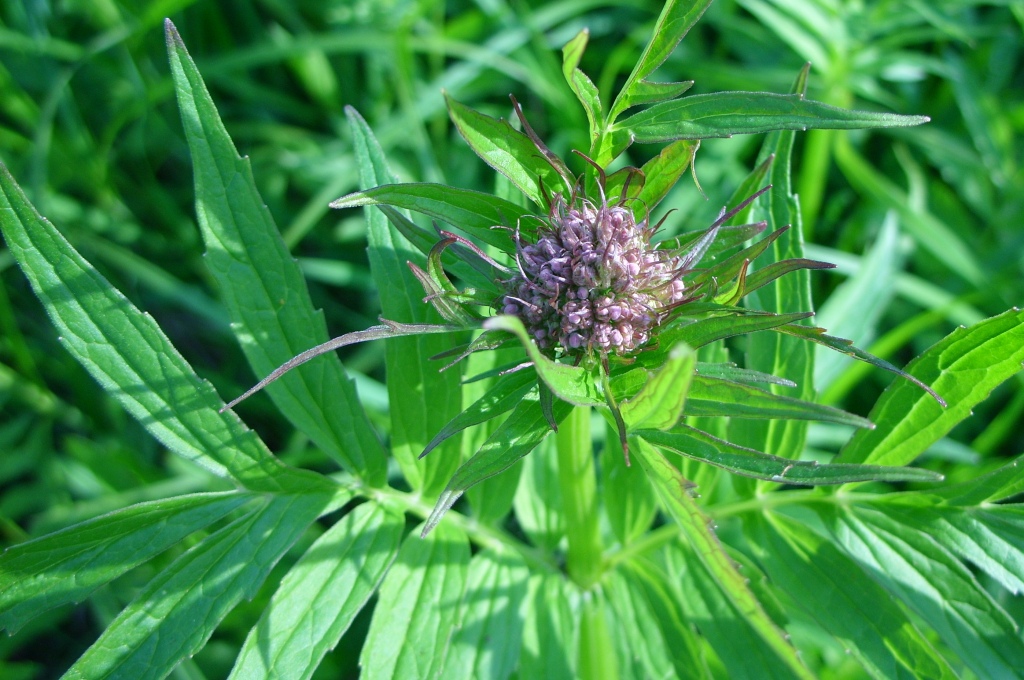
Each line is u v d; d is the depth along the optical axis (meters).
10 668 0.59
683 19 0.43
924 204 0.71
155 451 0.67
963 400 0.47
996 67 0.73
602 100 0.70
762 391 0.42
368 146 0.48
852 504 0.49
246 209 0.47
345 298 0.73
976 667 0.46
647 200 0.46
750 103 0.44
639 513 0.51
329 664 0.58
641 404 0.42
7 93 0.68
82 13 0.72
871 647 0.47
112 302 0.46
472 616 0.49
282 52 0.68
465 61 0.75
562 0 0.74
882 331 0.69
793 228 0.49
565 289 0.45
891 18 0.63
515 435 0.44
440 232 0.44
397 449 0.49
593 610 0.51
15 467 0.62
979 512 0.47
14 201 0.45
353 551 0.47
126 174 0.72
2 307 0.62
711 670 0.51
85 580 0.46
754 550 0.49
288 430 0.68
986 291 0.65
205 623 0.46
